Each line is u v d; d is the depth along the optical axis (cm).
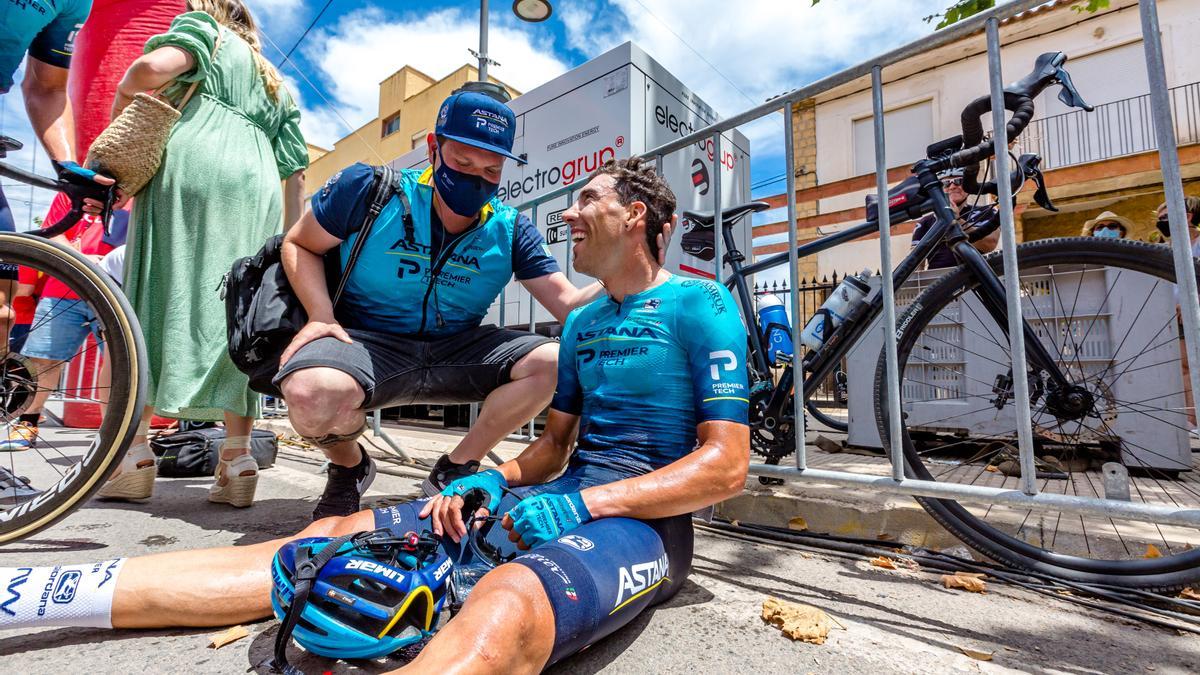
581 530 116
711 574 178
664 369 148
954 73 1473
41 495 167
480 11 687
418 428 629
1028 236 1355
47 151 246
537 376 202
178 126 224
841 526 215
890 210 229
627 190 153
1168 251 162
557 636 95
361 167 187
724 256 289
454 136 173
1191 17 1240
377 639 105
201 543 192
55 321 300
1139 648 131
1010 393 209
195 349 219
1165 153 137
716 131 247
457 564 135
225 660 118
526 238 215
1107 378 267
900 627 141
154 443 315
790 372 242
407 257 192
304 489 287
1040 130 1362
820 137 1672
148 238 222
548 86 467
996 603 157
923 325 205
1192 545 165
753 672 117
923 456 326
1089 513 144
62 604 122
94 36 354
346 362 174
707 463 128
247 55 247
